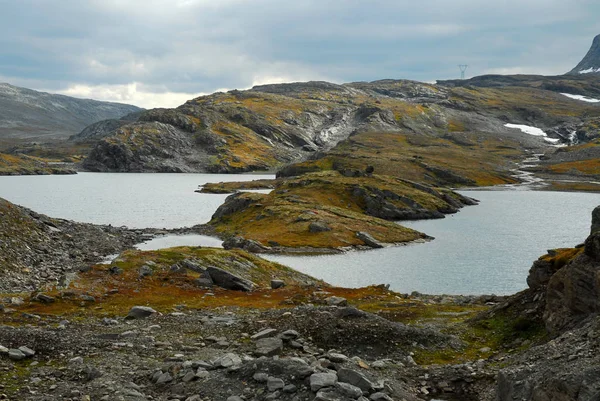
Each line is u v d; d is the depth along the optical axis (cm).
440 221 17525
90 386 2405
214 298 5375
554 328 3006
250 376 2420
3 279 6322
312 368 2381
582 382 1823
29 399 2233
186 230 14212
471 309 4784
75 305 4719
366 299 5584
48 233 9412
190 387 2386
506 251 11844
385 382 2441
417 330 3466
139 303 4897
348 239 12800
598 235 2834
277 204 16400
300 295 5622
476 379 2645
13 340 3009
